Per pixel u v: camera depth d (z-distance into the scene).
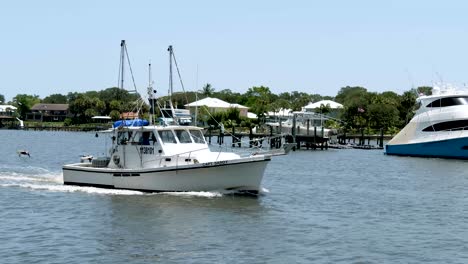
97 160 34.34
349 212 29.00
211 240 22.02
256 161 30.33
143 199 29.73
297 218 26.75
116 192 31.69
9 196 31.06
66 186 33.94
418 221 26.95
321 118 87.44
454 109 65.94
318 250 21.03
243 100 170.38
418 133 68.88
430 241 22.80
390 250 21.28
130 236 22.50
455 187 40.22
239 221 25.47
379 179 44.94
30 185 34.94
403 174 49.09
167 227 24.06
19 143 95.12
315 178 44.59
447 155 66.19
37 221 25.11
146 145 32.28
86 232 23.11
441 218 27.78
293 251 20.78
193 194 30.88
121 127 33.03
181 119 34.41
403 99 131.12
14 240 21.73
